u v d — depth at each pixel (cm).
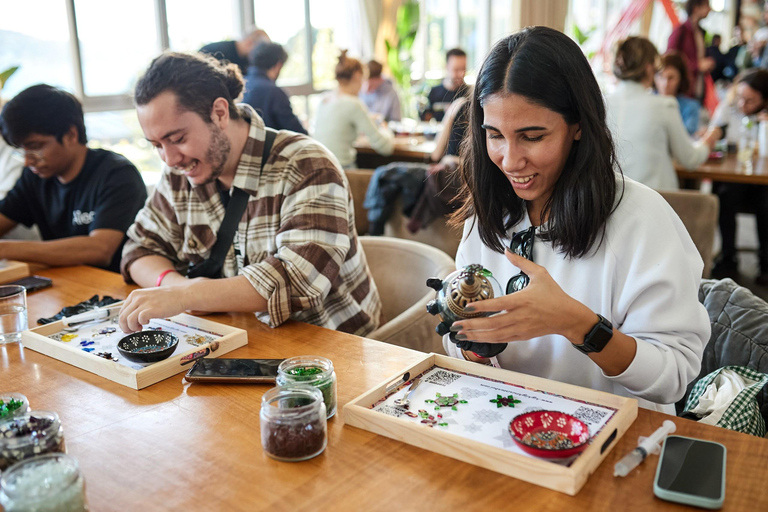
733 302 143
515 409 99
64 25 368
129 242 179
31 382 116
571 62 99
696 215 254
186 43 443
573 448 83
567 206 107
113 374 116
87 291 171
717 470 82
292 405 92
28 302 163
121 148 412
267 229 158
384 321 187
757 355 134
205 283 143
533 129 100
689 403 130
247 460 89
